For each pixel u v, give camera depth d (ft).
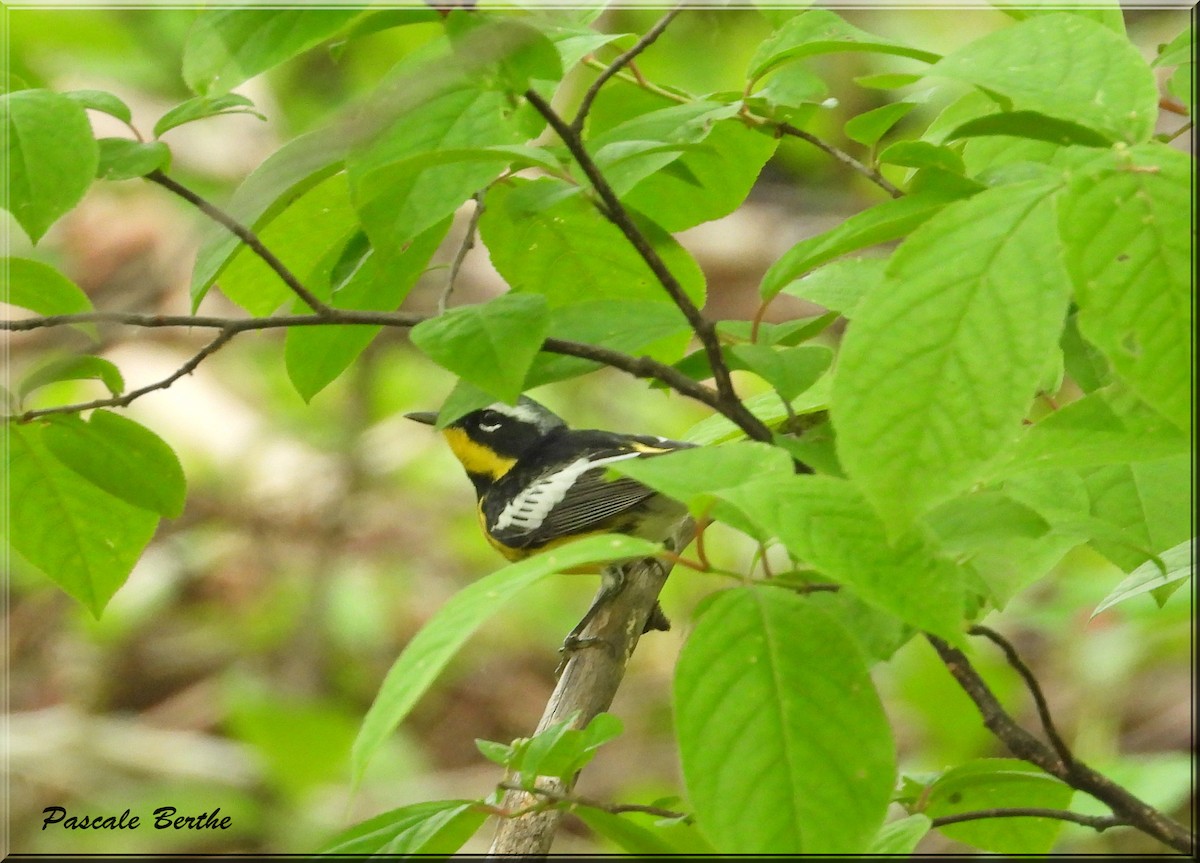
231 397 54.54
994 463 10.25
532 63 13.24
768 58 15.80
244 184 16.01
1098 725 37.09
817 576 12.11
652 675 48.88
